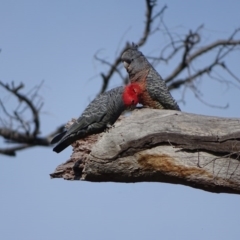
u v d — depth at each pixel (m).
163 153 12.84
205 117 13.02
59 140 14.56
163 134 12.81
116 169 13.16
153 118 13.09
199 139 12.70
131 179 13.35
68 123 14.89
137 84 15.99
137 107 14.63
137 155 12.96
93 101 14.12
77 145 14.12
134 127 13.02
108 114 13.95
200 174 12.78
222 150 12.68
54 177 13.69
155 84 16.19
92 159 13.19
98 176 13.42
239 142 12.66
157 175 13.09
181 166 12.80
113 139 13.04
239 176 12.71
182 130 12.83
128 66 16.59
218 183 12.81
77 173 13.56
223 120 12.94
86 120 13.95
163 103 16.23
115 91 14.23
